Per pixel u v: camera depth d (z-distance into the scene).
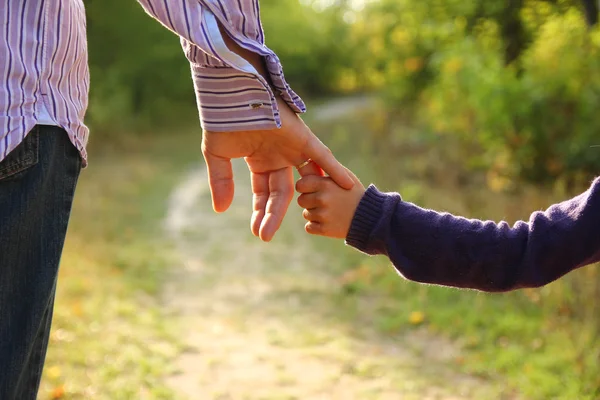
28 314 1.13
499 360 3.56
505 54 5.89
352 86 34.31
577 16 5.60
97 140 14.59
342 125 16.92
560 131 6.45
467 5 6.06
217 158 1.39
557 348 3.60
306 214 1.32
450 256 1.24
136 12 14.96
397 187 7.55
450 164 7.96
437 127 8.53
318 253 6.17
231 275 5.53
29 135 1.12
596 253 1.19
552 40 6.52
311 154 1.31
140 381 3.39
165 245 6.47
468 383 3.42
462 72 7.84
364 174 8.95
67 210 1.19
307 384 3.44
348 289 4.96
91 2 14.21
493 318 4.14
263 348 3.94
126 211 7.93
